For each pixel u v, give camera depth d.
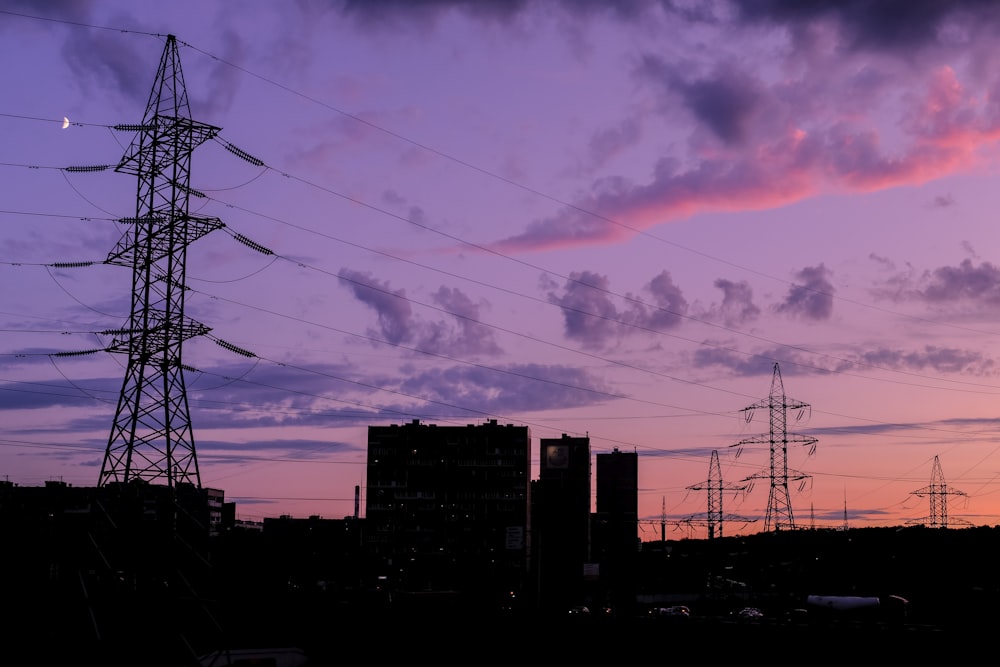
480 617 86.56
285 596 116.62
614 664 76.25
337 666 91.25
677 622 73.94
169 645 62.69
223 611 105.12
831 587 178.75
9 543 87.62
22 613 75.44
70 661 63.56
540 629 81.69
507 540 197.12
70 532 90.00
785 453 149.88
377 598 137.88
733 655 69.88
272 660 88.75
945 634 61.19
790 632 67.44
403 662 90.56
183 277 70.38
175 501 65.88
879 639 63.56
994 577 158.50
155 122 72.25
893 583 168.62
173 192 71.69
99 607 63.53
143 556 63.72
